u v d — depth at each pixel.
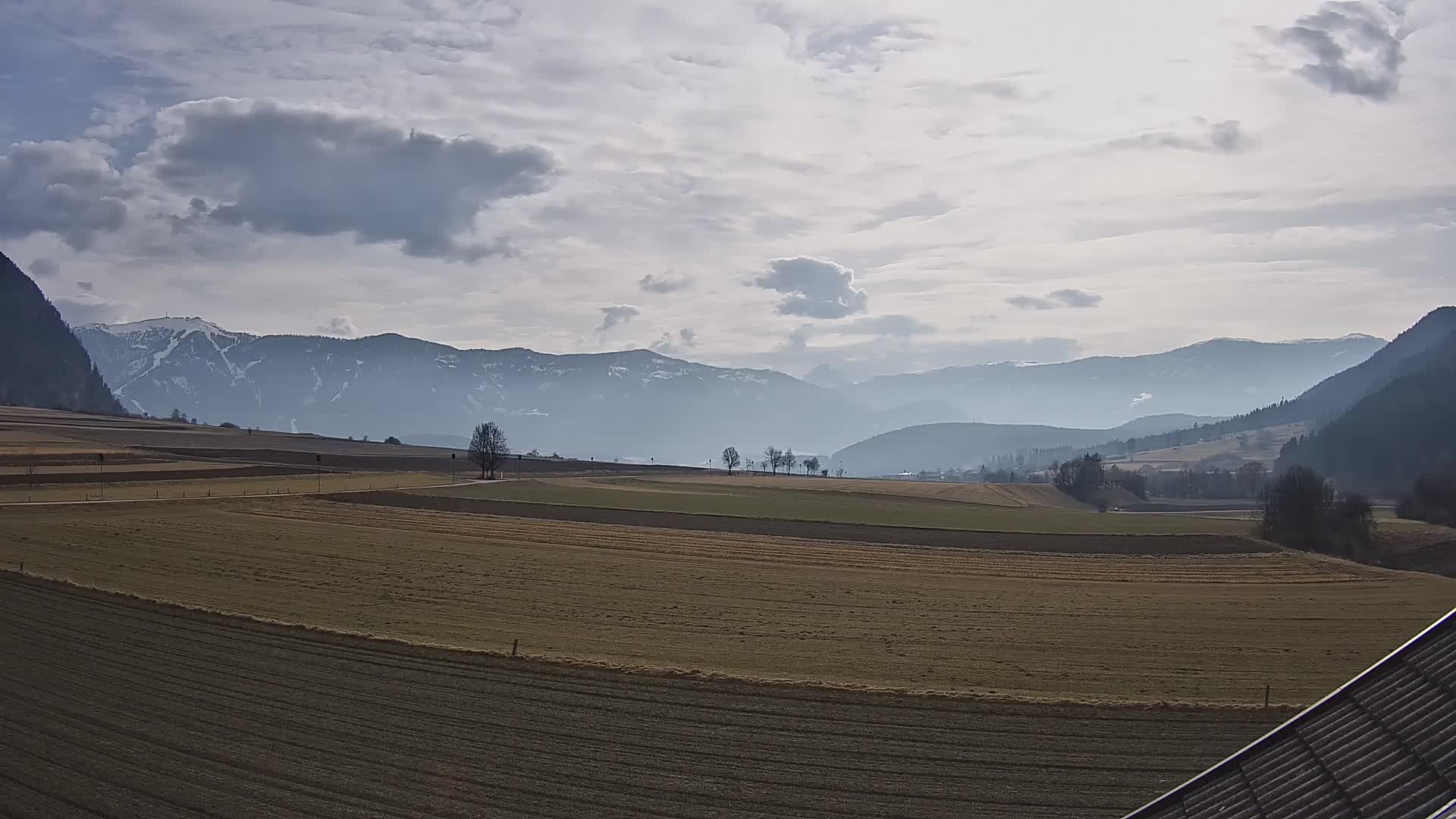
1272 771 16.11
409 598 56.34
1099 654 46.69
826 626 52.22
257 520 90.00
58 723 32.47
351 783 28.12
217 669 39.12
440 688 37.28
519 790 27.97
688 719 34.38
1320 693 39.88
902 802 27.81
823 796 28.08
